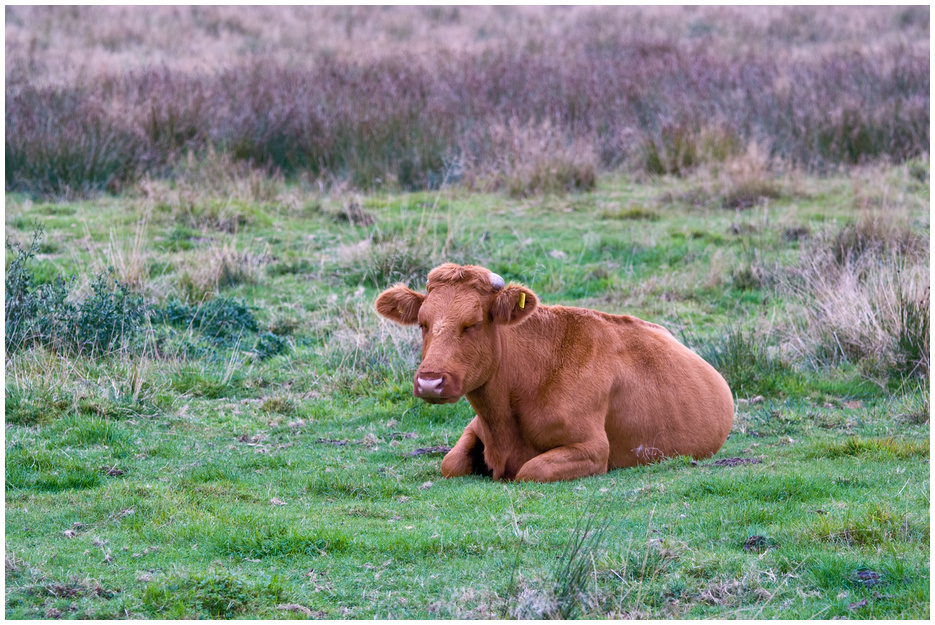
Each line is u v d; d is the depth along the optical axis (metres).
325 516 19.39
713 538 17.56
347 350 32.81
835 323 33.34
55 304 32.03
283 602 15.36
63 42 92.12
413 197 52.66
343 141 57.06
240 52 92.25
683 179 56.16
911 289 32.78
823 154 58.72
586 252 44.41
